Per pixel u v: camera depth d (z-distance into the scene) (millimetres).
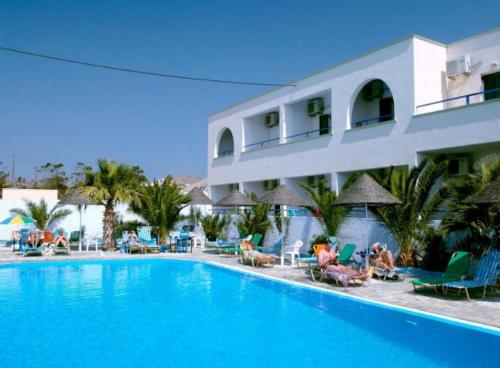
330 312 10047
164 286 13453
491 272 10523
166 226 22891
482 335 8156
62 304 11047
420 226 14891
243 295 12031
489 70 17844
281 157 25984
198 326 9070
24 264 17688
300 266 16797
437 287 11133
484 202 10039
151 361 7066
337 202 13727
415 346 7723
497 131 15391
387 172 18328
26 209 25297
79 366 6832
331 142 22281
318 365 6887
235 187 31938
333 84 22438
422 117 17781
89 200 20906
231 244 21844
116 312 10227
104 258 18828
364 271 12820
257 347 7746
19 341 8062
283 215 22250
